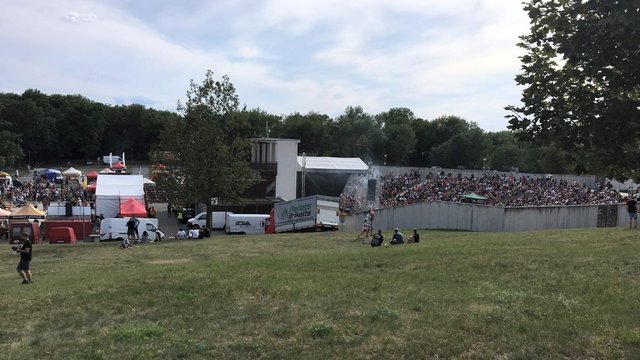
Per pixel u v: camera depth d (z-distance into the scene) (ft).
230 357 24.54
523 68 17.94
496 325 27.43
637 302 31.55
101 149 477.36
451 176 290.97
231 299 35.78
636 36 14.61
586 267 43.57
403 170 320.70
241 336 27.63
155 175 116.67
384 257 53.36
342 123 435.94
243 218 143.74
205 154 113.50
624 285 36.65
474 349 24.13
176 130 115.65
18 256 79.00
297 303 34.01
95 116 463.01
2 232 125.08
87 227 129.29
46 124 437.58
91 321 32.58
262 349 25.39
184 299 36.35
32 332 30.83
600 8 15.42
